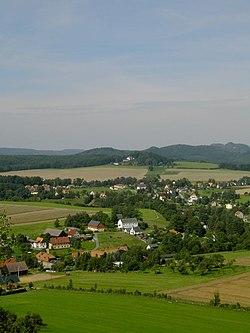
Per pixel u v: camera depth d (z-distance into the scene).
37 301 99.06
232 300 99.75
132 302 98.19
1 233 57.47
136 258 149.25
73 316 86.38
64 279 128.75
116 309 92.06
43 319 83.75
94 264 145.75
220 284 115.88
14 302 98.19
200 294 105.56
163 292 108.25
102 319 84.50
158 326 80.56
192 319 85.25
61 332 75.56
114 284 119.25
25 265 140.00
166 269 140.12
